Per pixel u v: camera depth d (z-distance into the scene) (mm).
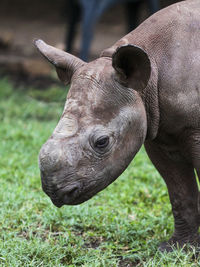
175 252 13531
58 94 32250
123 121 11516
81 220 16094
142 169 20891
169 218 16266
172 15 12594
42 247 13906
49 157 10914
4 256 13539
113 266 13445
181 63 12211
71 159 11023
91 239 15219
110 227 15570
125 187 18875
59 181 11023
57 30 48125
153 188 18984
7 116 28688
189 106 12234
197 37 12406
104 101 11406
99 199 17953
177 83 12164
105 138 11297
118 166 11594
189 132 12547
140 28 12641
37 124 26750
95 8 31531
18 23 50344
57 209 16453
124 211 16734
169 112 12297
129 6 34688
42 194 18016
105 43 44562
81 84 11547
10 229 15398
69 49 36531
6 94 32688
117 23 51000
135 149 11812
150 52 12289
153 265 12969
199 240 14445
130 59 11336
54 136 11117
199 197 14500
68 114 11305
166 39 12367
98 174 11352
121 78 11469
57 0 54250
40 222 15883
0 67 37656
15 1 54562
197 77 12211
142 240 14984
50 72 37656
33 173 20016
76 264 13742
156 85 12141
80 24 47688
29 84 35625
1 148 22922
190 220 14250
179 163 13750
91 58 39656
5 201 17078
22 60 37594
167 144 13188
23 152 22672
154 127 12383
